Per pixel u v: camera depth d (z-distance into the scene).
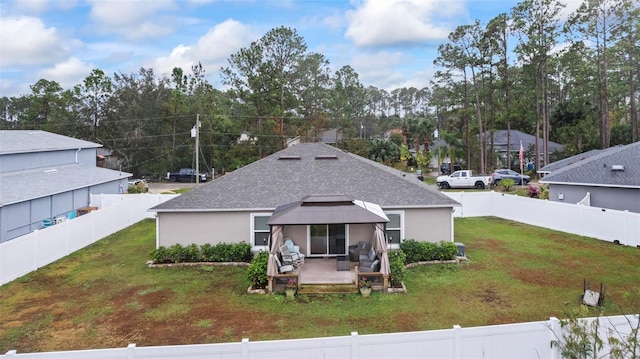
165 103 62.25
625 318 8.23
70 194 27.58
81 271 16.58
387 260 13.98
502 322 11.38
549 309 12.22
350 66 91.69
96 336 10.79
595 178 23.25
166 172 61.75
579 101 50.56
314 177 20.11
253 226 18.22
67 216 26.66
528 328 8.22
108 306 12.86
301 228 17.80
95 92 64.88
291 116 61.22
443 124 88.19
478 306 12.54
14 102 91.44
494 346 8.10
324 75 79.50
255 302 13.10
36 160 30.53
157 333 10.91
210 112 62.12
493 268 16.41
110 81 65.50
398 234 18.47
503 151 56.09
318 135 67.62
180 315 12.10
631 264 16.47
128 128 63.06
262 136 57.69
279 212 15.56
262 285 14.43
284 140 58.91
